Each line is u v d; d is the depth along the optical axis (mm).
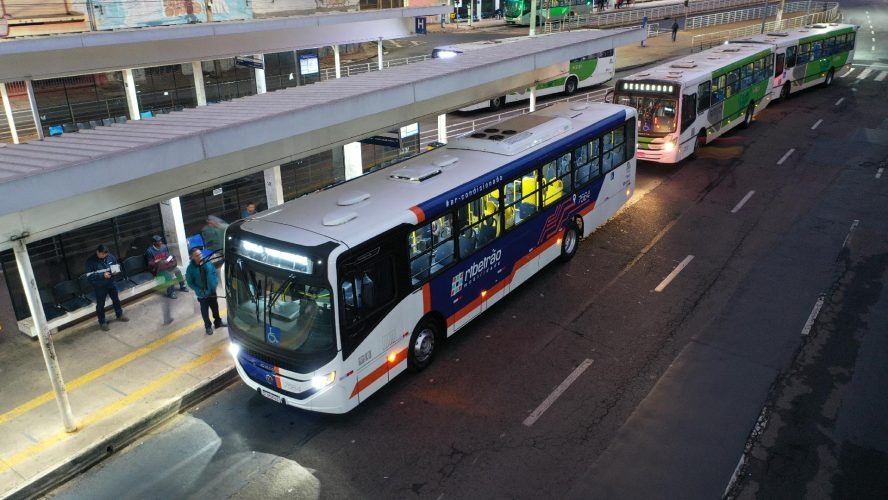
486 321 13000
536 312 13250
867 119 27016
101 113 15344
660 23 58469
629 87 21203
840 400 10289
